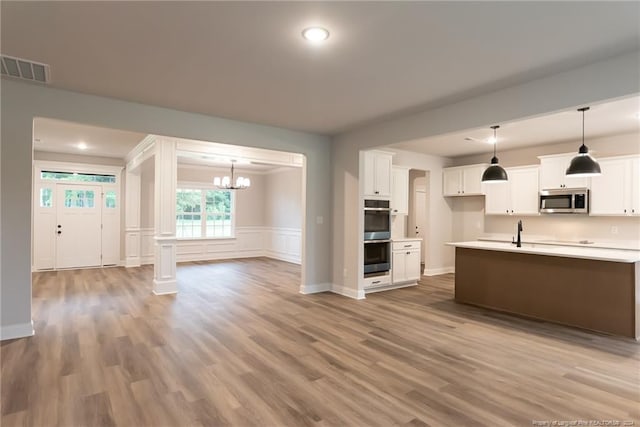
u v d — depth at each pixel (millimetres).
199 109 4230
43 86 3508
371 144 5051
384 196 5875
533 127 4965
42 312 4398
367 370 2834
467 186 7152
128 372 2760
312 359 3041
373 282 5629
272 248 10023
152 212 8516
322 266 5770
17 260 3461
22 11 2184
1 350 3160
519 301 4453
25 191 3473
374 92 3600
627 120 4543
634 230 5301
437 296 5469
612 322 3689
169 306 4727
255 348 3277
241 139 4789
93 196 7949
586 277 3895
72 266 7734
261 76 3213
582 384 2611
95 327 3832
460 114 3877
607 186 5305
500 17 2223
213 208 9758
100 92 3664
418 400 2381
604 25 2311
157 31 2439
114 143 6461
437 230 7531
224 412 2225
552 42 2557
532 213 6203
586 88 2939
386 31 2410
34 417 2146
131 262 8039
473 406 2309
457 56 2793
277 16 2238
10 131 3389
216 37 2518
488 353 3191
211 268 8062
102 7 2141
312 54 2783
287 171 9438
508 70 3047
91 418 2146
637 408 2289
